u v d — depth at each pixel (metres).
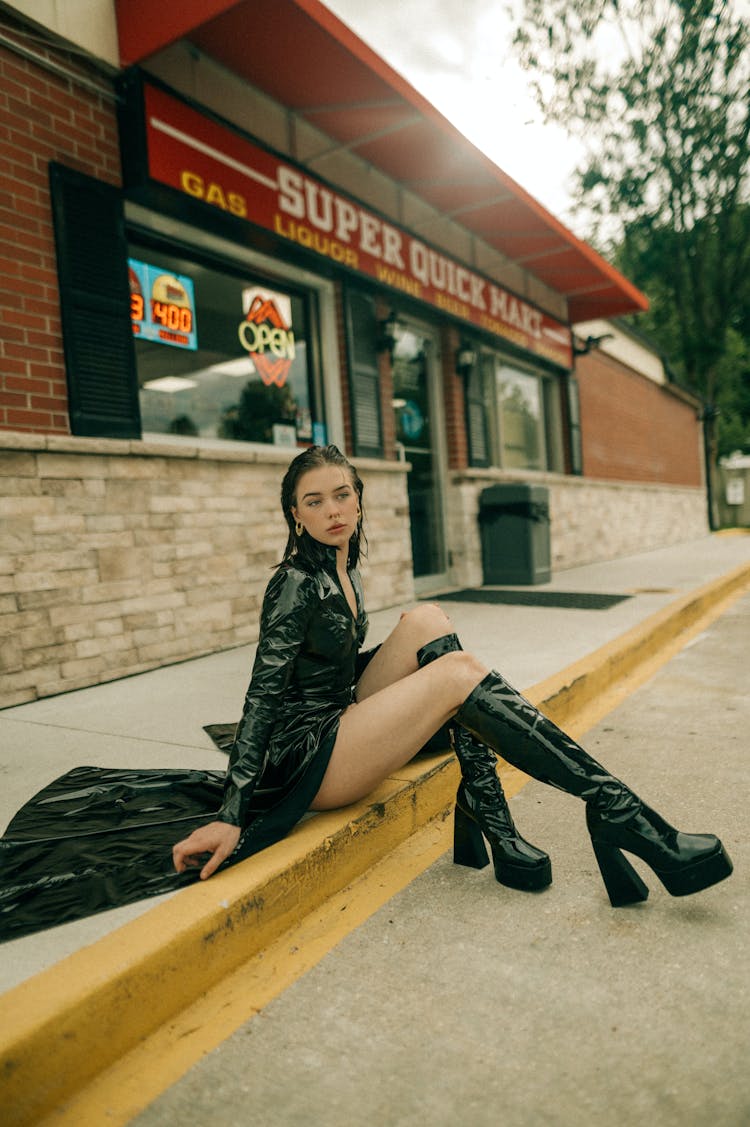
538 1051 1.42
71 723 3.35
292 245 5.61
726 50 18.09
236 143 5.09
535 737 1.85
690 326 23.59
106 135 4.42
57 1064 1.33
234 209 5.08
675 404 17.05
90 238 4.29
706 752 3.16
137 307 4.96
